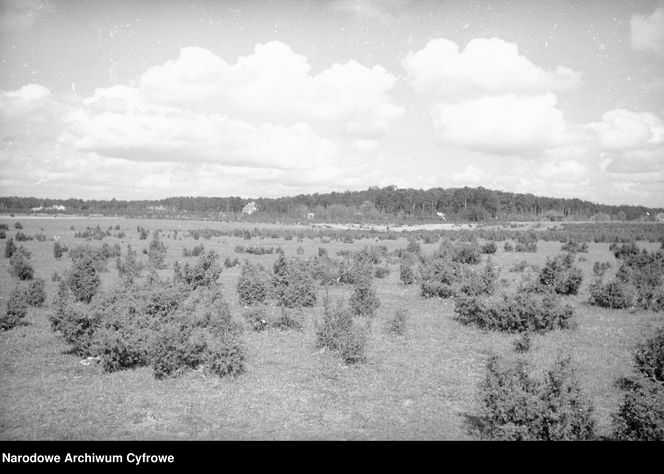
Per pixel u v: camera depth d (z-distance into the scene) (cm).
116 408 1108
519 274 3444
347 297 2636
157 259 3844
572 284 2703
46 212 17788
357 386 1277
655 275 2969
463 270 3084
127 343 1362
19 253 3500
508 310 1872
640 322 2005
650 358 1190
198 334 1577
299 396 1202
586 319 2072
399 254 4812
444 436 974
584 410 878
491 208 14362
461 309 2045
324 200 18288
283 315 1906
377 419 1072
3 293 2506
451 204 15100
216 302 1994
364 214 15275
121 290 1817
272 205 18825
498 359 1002
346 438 968
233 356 1344
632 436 894
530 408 865
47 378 1293
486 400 942
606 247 5978
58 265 3784
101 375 1337
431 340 1753
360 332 1547
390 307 2405
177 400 1159
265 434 987
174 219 15600
